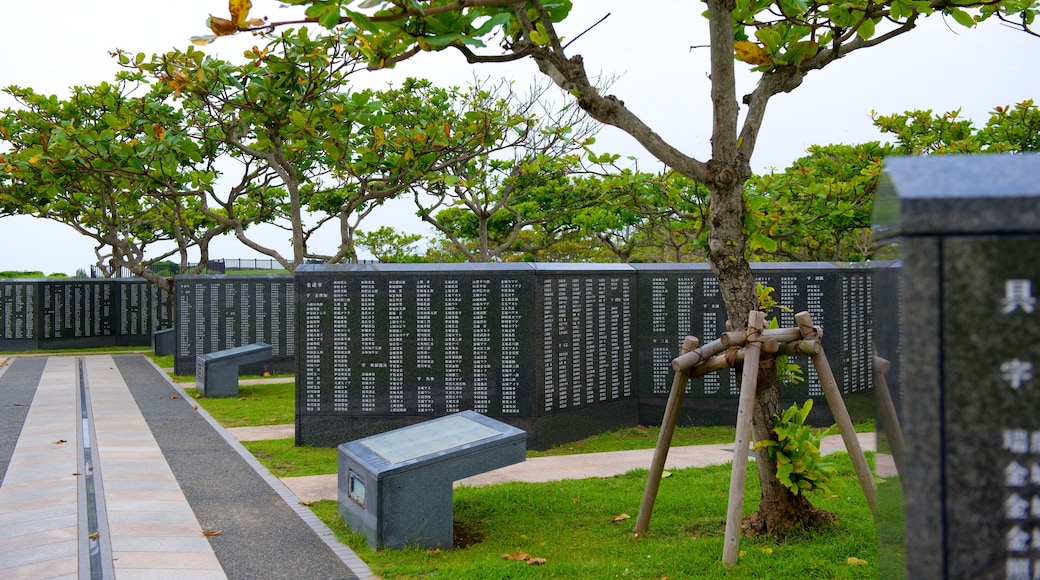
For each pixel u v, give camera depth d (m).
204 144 14.97
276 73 11.52
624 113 5.52
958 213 2.03
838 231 16.22
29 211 18.80
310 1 4.26
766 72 6.10
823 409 11.33
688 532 6.07
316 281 10.24
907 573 2.08
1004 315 2.02
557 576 4.93
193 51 11.39
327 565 5.31
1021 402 2.01
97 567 5.22
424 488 5.79
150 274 21.34
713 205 5.80
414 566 5.26
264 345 14.64
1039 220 1.99
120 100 15.17
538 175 16.28
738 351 5.54
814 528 5.80
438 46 4.75
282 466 8.77
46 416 11.43
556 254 26.66
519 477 8.27
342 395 10.22
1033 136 13.77
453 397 10.18
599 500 7.06
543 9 5.14
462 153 13.34
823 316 11.44
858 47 6.11
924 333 2.06
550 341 10.23
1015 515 2.02
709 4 5.52
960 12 5.63
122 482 7.53
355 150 12.77
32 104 15.45
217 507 6.75
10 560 5.34
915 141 15.21
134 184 14.54
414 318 10.21
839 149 15.49
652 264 11.91
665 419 5.88
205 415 11.74
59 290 23.77
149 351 22.88
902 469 2.13
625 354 11.52
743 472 5.14
